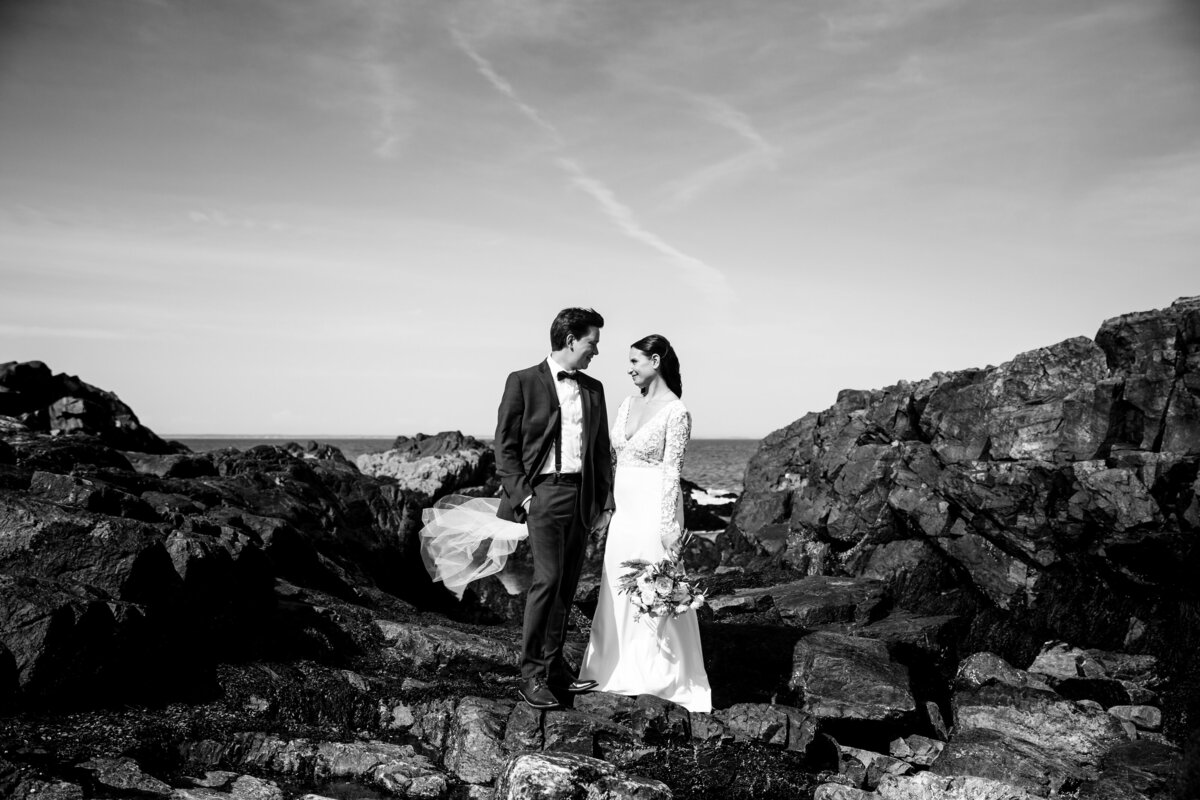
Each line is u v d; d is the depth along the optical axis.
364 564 10.55
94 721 4.85
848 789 5.22
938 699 7.39
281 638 6.13
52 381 13.30
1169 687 7.46
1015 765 5.72
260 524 7.49
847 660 6.70
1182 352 8.53
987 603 9.43
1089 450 8.88
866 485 10.87
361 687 5.82
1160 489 8.10
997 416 9.89
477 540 6.75
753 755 5.52
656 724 5.47
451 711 5.59
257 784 4.68
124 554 5.34
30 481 6.37
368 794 4.86
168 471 9.41
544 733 5.28
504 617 11.01
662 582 5.73
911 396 11.23
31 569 5.24
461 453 17.66
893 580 10.07
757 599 9.34
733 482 46.66
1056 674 7.94
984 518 9.48
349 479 12.34
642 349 6.23
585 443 5.61
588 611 9.59
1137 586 8.49
